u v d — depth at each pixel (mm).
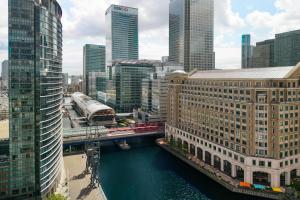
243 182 133375
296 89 133250
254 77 139250
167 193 131500
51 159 115438
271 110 129125
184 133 193125
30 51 103562
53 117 117438
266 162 129625
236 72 160000
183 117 196125
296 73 132750
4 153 118562
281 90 129250
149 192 132625
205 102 169125
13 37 101000
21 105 103625
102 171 161750
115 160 182875
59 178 131625
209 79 166125
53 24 117188
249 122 134125
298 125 134125
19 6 101375
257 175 134875
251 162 132750
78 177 138875
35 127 106375
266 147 130375
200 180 147500
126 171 161625
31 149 105938
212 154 161375
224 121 151875
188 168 166875
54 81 119375
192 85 184375
